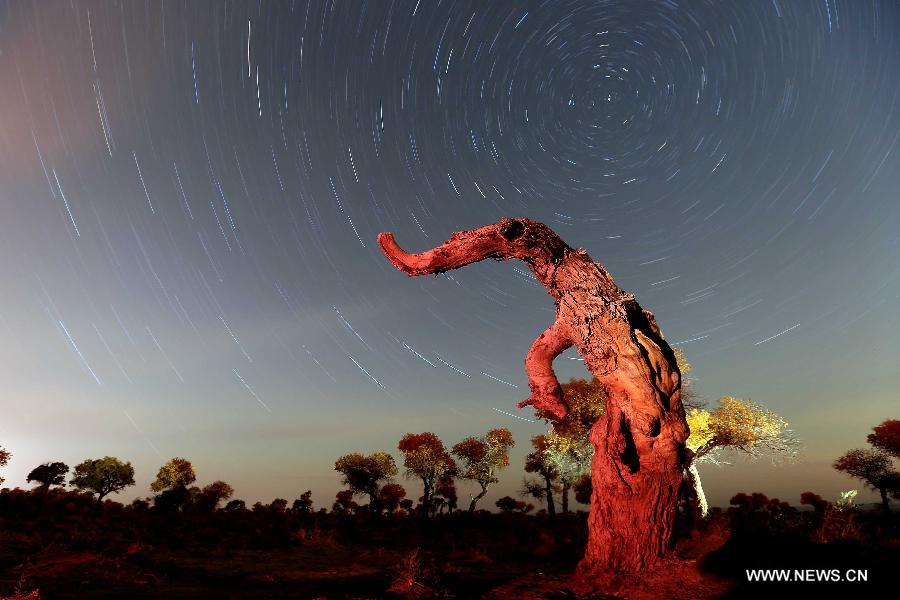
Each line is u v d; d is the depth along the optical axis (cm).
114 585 879
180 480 3162
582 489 2636
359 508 3209
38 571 935
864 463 2430
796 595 632
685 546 851
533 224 865
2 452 2277
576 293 840
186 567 1120
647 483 791
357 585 920
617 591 750
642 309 882
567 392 1852
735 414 1936
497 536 2030
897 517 1327
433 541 1898
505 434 2952
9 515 1823
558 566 1215
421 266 877
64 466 2712
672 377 817
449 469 2889
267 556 1377
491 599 775
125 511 2350
